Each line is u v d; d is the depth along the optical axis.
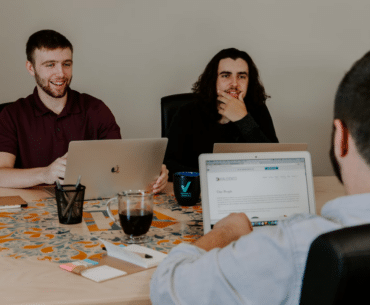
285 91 3.04
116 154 1.36
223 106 2.24
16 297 0.70
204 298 0.56
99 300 0.70
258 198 1.11
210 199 1.08
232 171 1.10
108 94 2.84
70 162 1.29
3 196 1.42
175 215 1.28
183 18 2.86
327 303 0.44
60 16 2.70
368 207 0.52
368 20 3.08
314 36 3.03
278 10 2.96
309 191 1.15
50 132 2.01
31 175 1.55
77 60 2.75
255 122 2.24
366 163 0.52
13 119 1.96
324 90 3.09
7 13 2.62
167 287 0.58
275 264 0.52
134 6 2.79
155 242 1.02
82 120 2.08
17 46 2.67
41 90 2.00
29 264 0.85
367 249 0.43
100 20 2.75
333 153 0.60
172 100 2.29
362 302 0.44
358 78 0.54
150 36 2.84
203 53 2.92
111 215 1.14
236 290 0.54
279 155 1.14
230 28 2.92
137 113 2.90
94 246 0.97
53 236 1.04
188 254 0.66
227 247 0.57
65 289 0.74
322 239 0.45
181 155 2.20
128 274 0.82
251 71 2.38
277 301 0.54
